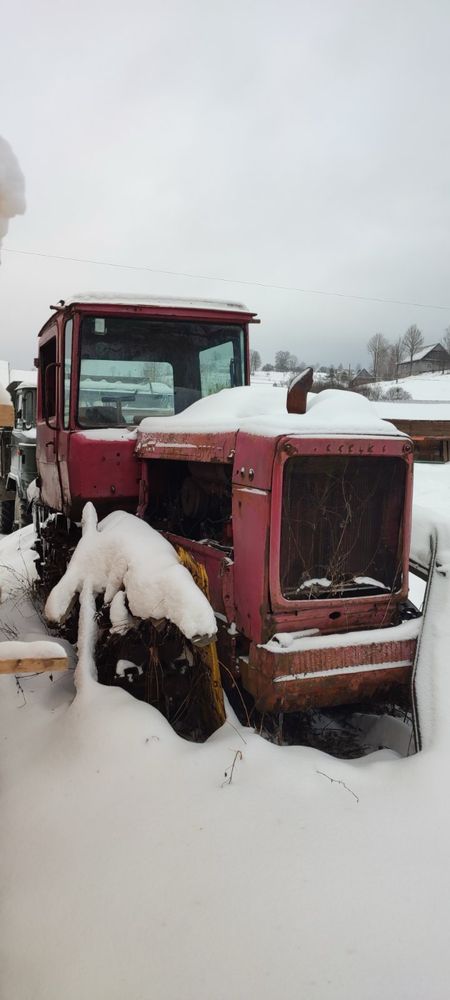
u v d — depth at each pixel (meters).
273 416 2.92
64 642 3.81
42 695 3.32
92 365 4.21
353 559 2.96
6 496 10.01
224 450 3.07
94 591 3.32
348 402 3.06
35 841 2.29
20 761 2.78
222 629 3.04
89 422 4.21
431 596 3.02
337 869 2.07
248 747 2.62
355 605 2.91
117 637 3.12
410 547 3.30
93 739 2.68
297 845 2.16
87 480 4.00
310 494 2.85
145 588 2.95
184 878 2.06
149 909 1.96
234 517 2.97
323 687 2.78
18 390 10.21
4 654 2.20
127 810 2.36
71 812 2.40
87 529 3.53
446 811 2.29
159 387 4.40
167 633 3.09
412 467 2.95
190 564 3.06
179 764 2.53
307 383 2.98
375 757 2.75
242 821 2.27
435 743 2.54
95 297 4.16
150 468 3.96
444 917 1.91
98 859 2.17
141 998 1.71
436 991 1.71
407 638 2.92
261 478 2.77
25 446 9.45
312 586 2.87
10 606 4.92
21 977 1.81
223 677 3.08
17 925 1.97
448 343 66.38
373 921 1.90
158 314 4.27
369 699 2.88
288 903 1.96
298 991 1.71
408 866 2.08
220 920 1.91
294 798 2.37
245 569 2.89
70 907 2.00
